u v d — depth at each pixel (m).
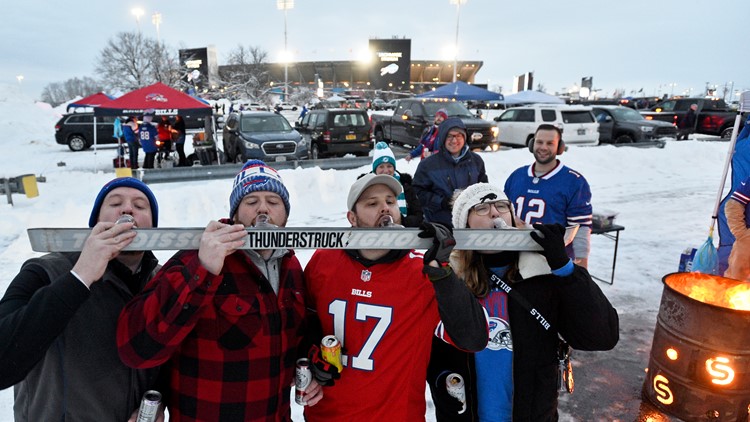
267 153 11.49
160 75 35.31
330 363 1.51
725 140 19.20
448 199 3.90
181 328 1.26
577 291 1.55
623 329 4.01
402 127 15.99
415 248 1.49
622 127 16.14
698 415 2.55
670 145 13.44
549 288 1.66
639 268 5.47
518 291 1.68
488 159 11.16
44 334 1.14
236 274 1.45
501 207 1.85
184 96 10.20
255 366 1.42
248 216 1.59
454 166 3.95
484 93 17.17
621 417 2.81
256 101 38.94
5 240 5.95
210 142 12.27
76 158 15.27
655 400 2.82
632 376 3.28
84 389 1.35
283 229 1.41
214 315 1.39
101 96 15.53
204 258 1.26
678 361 2.61
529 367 1.65
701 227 7.20
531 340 1.65
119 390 1.41
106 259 1.24
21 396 1.39
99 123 17.59
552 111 15.27
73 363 1.34
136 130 12.79
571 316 1.58
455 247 1.53
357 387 1.59
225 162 12.98
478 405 1.73
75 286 1.19
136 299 1.34
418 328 1.62
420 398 1.67
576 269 1.58
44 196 8.62
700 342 2.49
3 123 21.98
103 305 1.40
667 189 9.94
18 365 1.13
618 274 5.28
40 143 19.70
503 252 1.73
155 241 1.33
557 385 1.71
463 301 1.45
